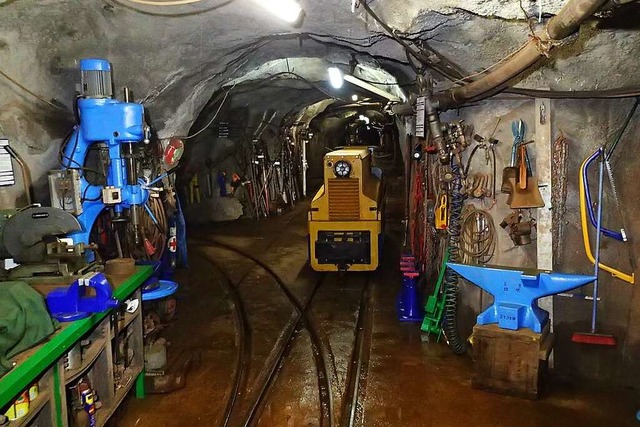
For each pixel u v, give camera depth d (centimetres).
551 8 341
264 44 594
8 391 243
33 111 423
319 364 525
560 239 463
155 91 544
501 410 428
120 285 395
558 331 477
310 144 2206
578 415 417
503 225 487
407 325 627
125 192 421
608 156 430
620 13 323
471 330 553
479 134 509
